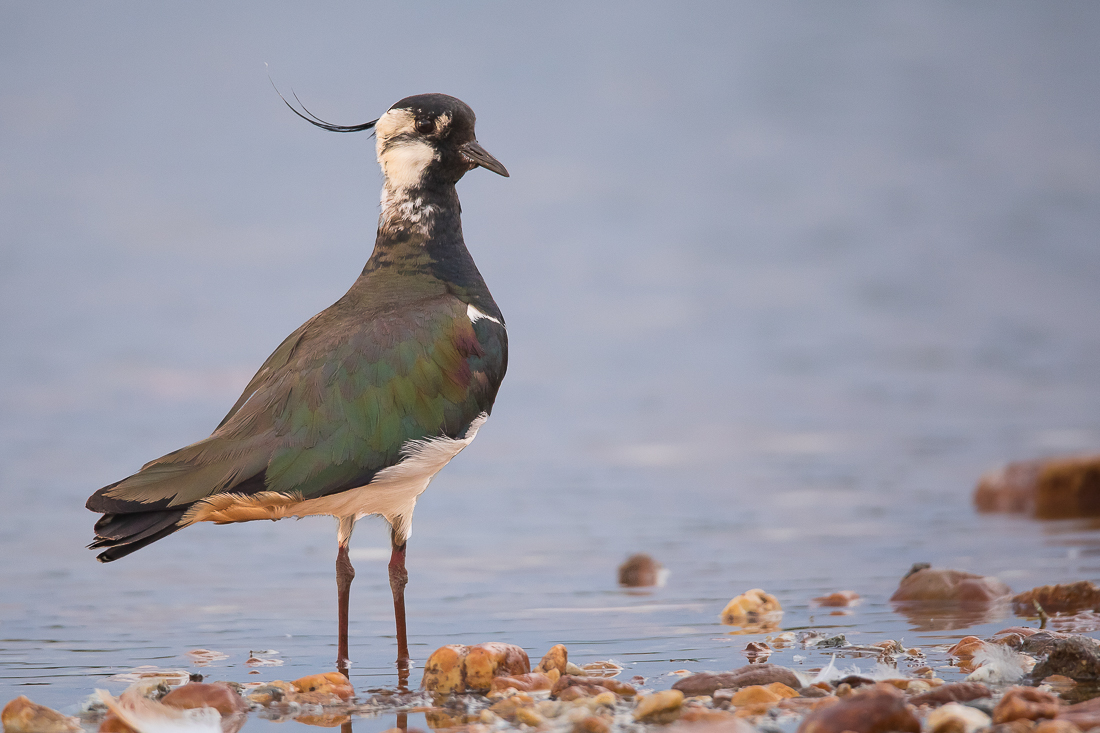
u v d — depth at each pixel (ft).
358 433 27.73
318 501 27.81
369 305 29.96
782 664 28.91
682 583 39.01
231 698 25.82
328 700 26.30
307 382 27.96
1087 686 25.80
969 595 35.22
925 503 52.11
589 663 29.22
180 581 40.06
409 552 44.37
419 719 25.09
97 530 26.45
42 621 34.81
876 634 31.78
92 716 25.57
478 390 29.35
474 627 33.65
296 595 38.14
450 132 30.81
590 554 43.55
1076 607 33.94
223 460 27.12
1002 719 22.94
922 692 25.54
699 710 24.07
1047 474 50.83
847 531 46.83
